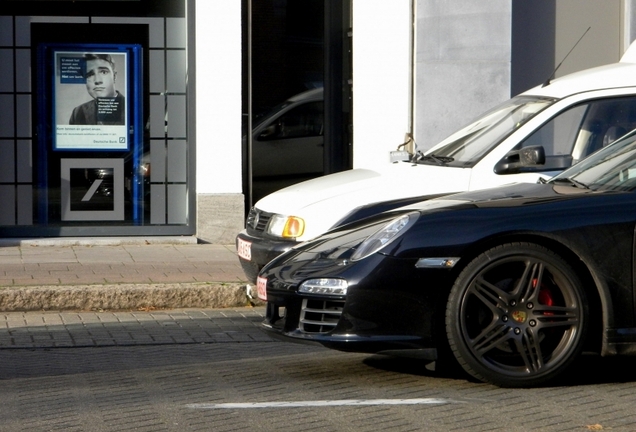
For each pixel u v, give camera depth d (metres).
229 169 15.45
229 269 12.94
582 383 7.42
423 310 7.14
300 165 15.86
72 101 15.41
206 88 15.33
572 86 10.06
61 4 15.29
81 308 11.22
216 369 8.27
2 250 14.59
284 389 7.41
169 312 11.27
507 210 7.22
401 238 7.20
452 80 15.79
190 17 15.36
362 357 8.57
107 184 15.54
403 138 15.85
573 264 7.18
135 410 6.80
